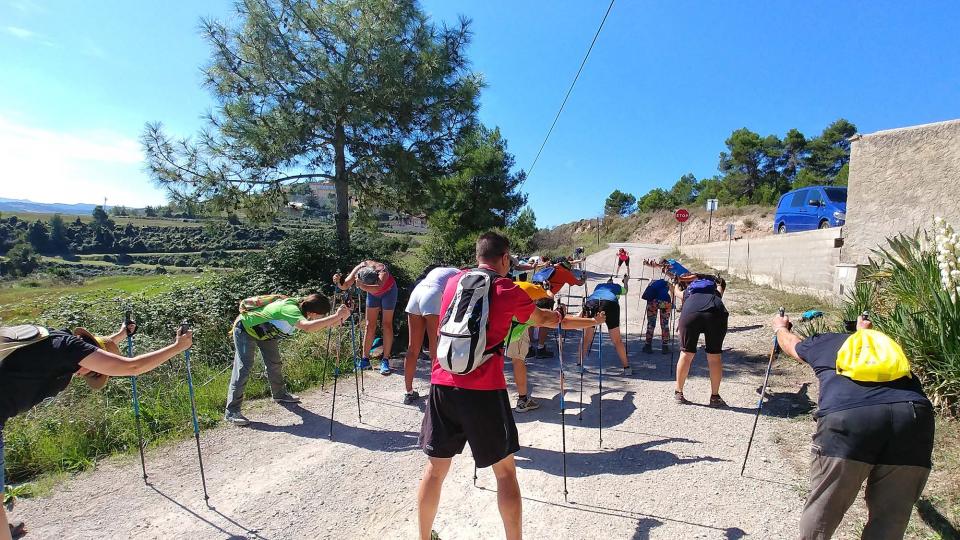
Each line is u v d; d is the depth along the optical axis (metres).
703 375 7.06
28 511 4.00
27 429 5.09
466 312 3.09
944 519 3.37
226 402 6.18
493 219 20.72
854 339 2.99
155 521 3.86
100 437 5.20
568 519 3.74
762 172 54.41
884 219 9.08
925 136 8.55
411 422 5.71
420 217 14.42
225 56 10.78
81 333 3.13
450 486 4.29
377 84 11.09
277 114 10.88
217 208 11.37
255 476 4.54
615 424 5.44
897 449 2.69
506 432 3.11
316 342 8.34
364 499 4.14
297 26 10.73
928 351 4.88
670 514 3.74
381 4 10.72
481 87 12.14
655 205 65.69
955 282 5.48
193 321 8.61
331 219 13.78
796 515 3.66
